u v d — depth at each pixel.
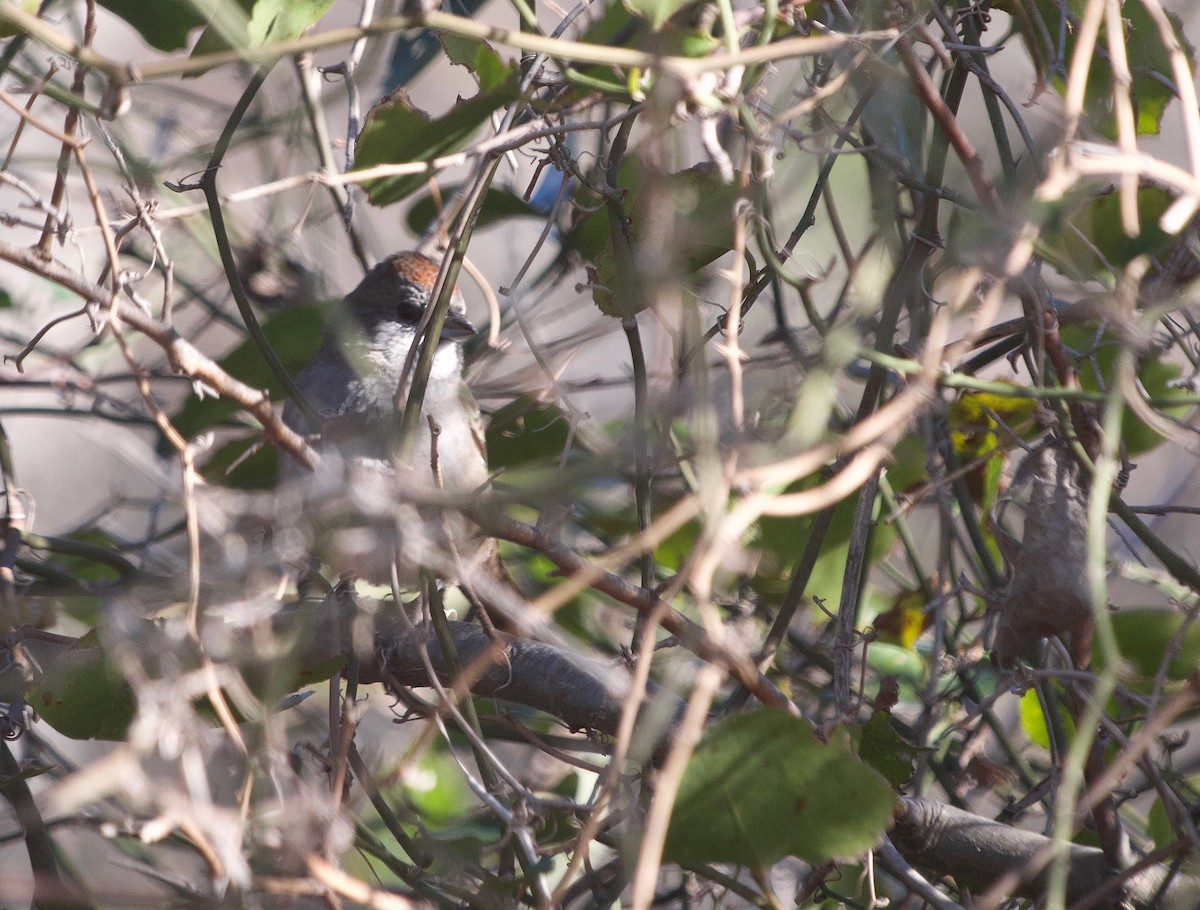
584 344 6.35
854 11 4.96
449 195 7.54
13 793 5.47
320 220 7.21
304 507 4.23
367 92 6.99
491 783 5.00
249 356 6.78
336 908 4.03
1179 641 4.55
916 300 4.99
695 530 6.59
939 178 4.98
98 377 6.94
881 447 3.94
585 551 6.94
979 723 6.70
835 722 4.78
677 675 5.27
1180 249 4.73
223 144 5.40
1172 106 6.44
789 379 4.45
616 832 5.29
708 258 5.22
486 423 7.75
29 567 6.12
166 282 4.86
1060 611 4.73
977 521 5.93
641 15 4.33
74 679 4.96
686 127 4.95
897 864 4.88
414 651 5.46
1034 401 5.83
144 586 4.30
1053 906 3.97
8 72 6.13
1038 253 4.77
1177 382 4.83
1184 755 7.64
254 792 4.79
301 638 4.68
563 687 5.33
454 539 4.73
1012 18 5.45
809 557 5.55
